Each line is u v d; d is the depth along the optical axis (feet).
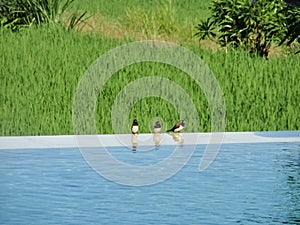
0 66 203.72
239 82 205.98
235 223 100.68
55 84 197.26
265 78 207.21
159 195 116.67
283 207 108.99
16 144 160.45
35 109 190.80
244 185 123.44
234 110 199.00
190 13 335.88
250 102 200.95
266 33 240.73
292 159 146.82
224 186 122.72
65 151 152.97
